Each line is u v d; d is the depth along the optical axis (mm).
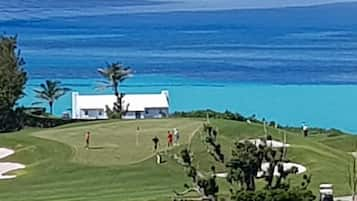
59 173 78375
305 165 74062
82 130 99500
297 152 78375
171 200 63281
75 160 83000
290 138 87875
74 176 76938
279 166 46406
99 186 72438
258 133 88250
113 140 91562
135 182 72812
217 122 94250
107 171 77188
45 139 95625
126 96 173750
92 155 84875
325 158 77812
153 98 173250
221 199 45250
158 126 97312
